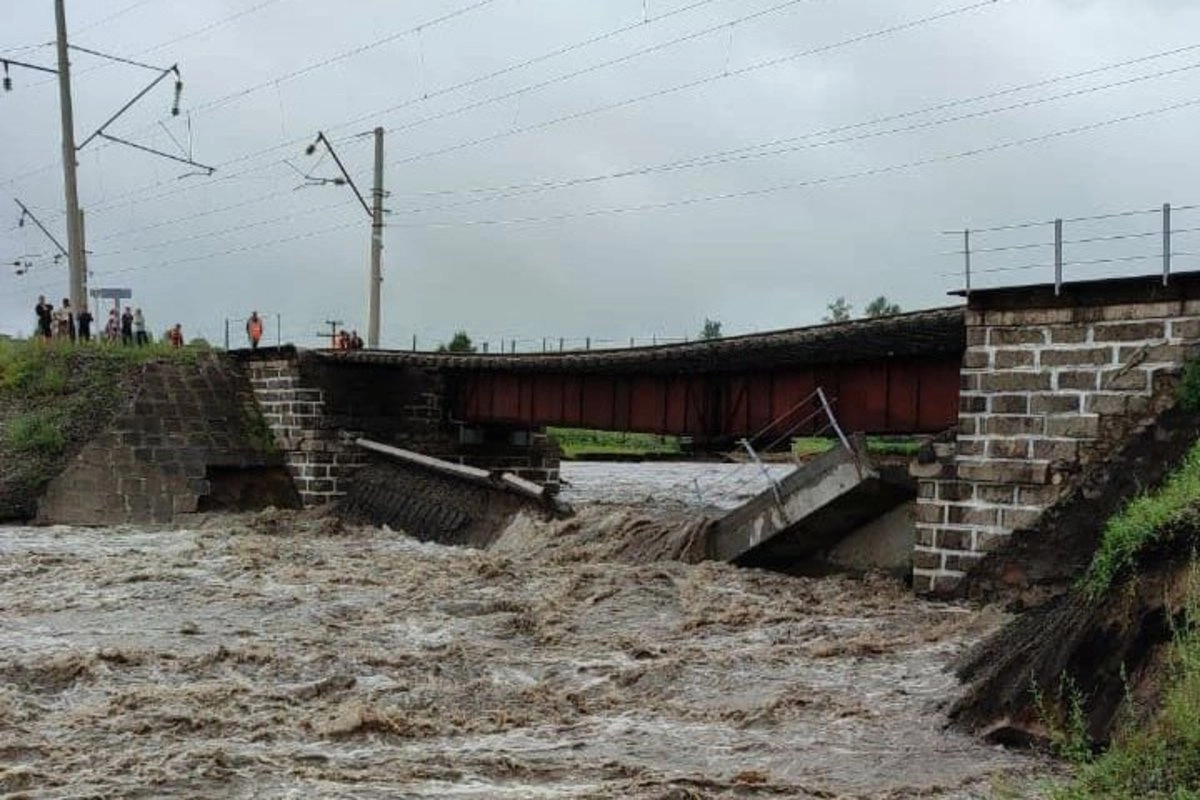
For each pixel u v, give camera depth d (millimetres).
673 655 18359
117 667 17422
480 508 35469
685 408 34625
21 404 42469
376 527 38531
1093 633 12875
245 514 40750
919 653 18156
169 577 26469
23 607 23062
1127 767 10922
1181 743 10891
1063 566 20688
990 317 22328
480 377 43156
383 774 12320
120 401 42125
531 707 15594
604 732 14273
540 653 18953
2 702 15344
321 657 18125
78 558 30000
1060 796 10820
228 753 13055
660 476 60469
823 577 25859
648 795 11477
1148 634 12367
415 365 41938
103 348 44781
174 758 12789
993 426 22203
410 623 21266
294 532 37719
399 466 41312
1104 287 20719
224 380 44188
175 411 42344
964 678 15367
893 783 11961
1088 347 21016
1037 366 21672
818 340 25734
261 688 16406
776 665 17578
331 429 42344
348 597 24062
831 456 24547
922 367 27672
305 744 13680
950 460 22766
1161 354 20141
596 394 38031
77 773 12328
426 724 14453
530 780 12133
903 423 28062
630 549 28375
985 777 12047
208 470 41531
